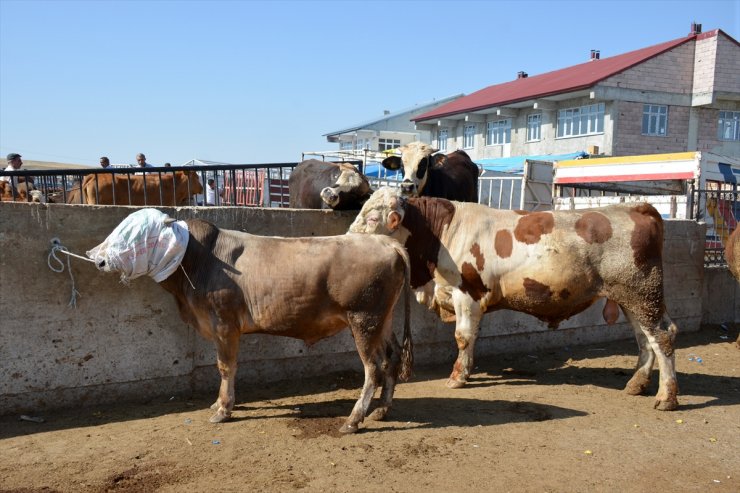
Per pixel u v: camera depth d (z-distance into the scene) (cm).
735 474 474
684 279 1022
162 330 621
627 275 632
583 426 571
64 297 573
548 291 660
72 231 576
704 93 2838
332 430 541
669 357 632
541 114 3123
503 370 785
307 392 656
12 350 552
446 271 694
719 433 561
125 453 483
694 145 2920
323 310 538
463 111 3450
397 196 664
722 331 1057
